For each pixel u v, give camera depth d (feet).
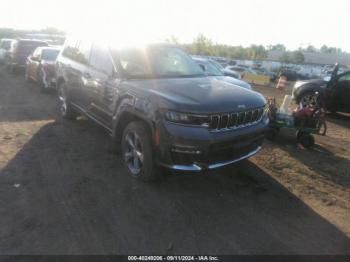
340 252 9.04
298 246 9.21
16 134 17.78
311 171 14.83
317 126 18.40
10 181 12.18
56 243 8.80
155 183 12.47
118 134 13.70
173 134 10.41
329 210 11.35
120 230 9.52
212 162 11.01
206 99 11.14
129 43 15.29
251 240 9.37
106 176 12.94
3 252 8.34
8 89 33.45
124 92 12.70
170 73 14.57
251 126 12.10
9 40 64.49
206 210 10.84
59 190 11.69
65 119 21.34
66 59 20.07
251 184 12.99
